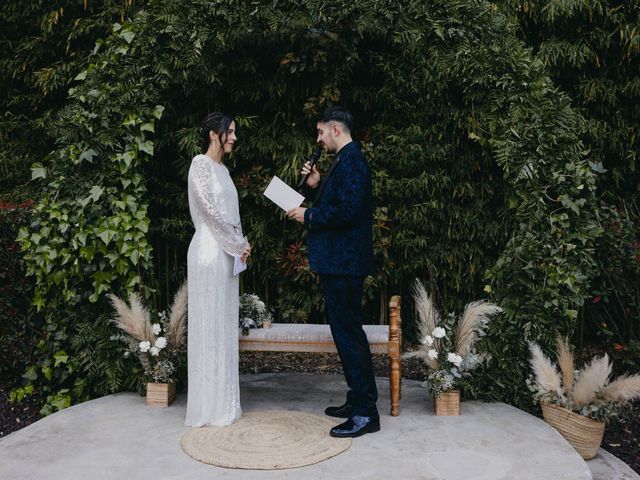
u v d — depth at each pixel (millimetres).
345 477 2678
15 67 5090
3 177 5195
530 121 3660
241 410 3549
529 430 3221
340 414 3422
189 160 4551
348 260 3068
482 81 3729
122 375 3877
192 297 3268
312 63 4273
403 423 3320
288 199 3170
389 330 3438
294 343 3564
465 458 2867
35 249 3801
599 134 4734
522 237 3689
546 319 3621
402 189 4676
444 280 4824
